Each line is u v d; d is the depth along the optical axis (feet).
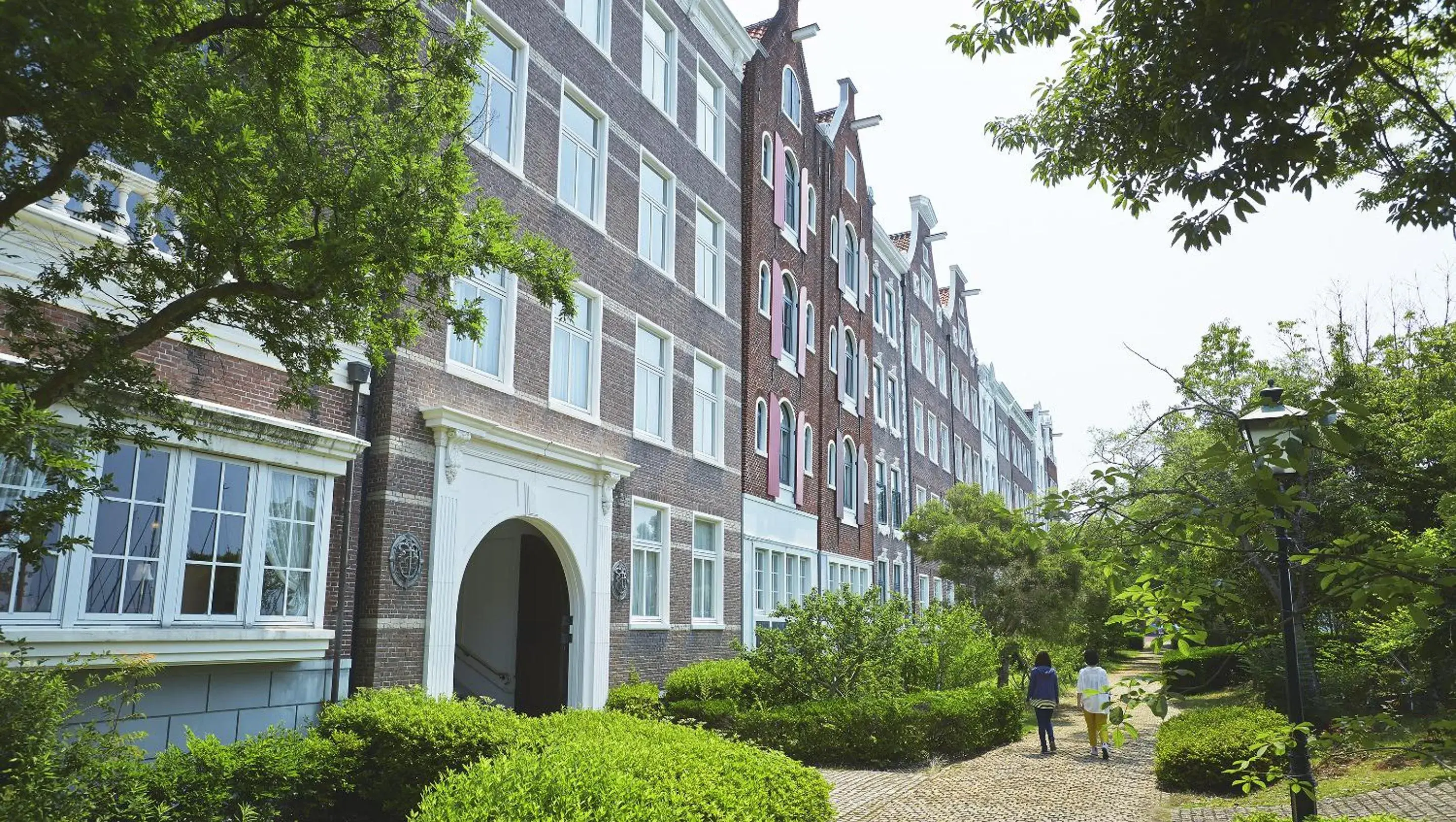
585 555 49.37
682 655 58.44
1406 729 13.89
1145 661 131.64
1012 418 183.73
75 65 14.14
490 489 43.06
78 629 27.07
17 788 18.60
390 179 20.40
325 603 35.29
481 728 29.71
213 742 26.58
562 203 49.70
